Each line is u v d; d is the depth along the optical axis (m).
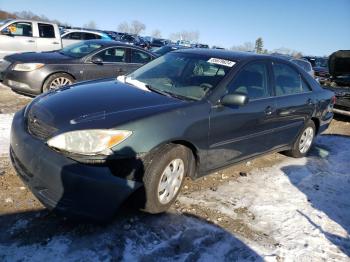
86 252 2.68
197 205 3.55
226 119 3.63
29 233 2.80
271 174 4.64
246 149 4.13
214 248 2.95
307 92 5.13
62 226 2.94
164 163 3.08
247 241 3.10
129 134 2.82
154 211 3.18
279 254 2.99
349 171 5.14
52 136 2.78
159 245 2.88
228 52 4.39
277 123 4.49
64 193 2.68
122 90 3.63
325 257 3.03
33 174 2.83
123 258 2.68
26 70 7.00
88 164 2.69
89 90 3.60
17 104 6.73
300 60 13.29
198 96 3.57
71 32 13.56
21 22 10.80
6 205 3.12
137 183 2.86
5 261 2.48
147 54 8.70
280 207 3.77
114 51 8.10
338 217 3.73
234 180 4.29
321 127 5.63
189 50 4.56
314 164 5.25
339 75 9.47
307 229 3.41
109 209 2.76
